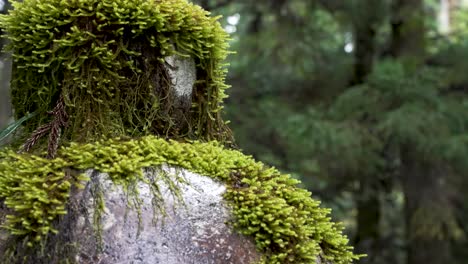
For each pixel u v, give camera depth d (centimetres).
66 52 87
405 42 292
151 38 88
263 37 282
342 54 308
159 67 90
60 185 80
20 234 79
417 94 247
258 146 260
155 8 87
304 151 246
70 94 87
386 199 343
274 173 89
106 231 79
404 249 326
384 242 337
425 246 281
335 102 270
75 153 83
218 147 90
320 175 275
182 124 92
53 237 79
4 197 82
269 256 81
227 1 261
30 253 79
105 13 87
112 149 83
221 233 81
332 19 314
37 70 89
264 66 293
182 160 84
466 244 316
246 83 285
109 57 87
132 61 88
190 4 92
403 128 238
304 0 284
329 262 86
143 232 79
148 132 89
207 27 91
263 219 82
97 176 81
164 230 80
